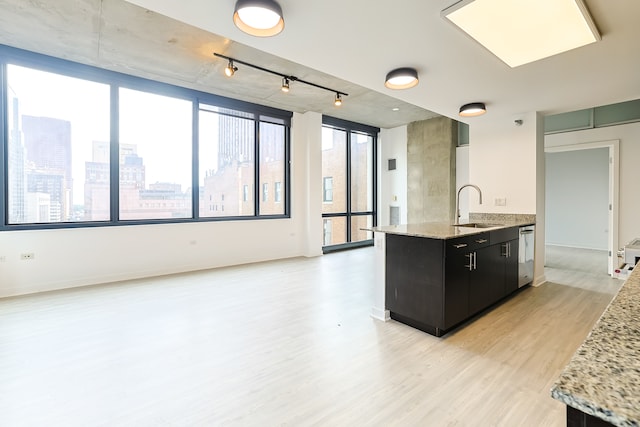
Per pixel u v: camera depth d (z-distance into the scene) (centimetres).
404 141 705
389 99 518
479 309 293
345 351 233
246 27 190
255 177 561
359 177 727
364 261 561
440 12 190
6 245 355
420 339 253
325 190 662
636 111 436
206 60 376
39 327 272
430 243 257
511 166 410
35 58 361
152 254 453
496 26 202
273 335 260
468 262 275
